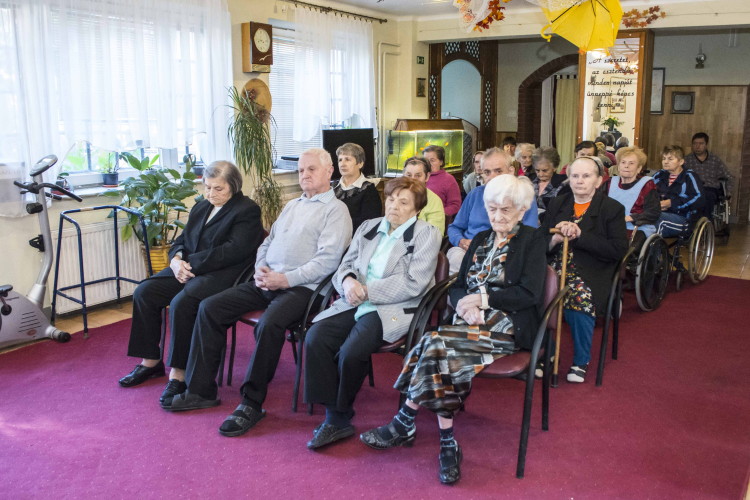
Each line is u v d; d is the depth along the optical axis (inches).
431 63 325.1
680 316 171.6
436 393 90.5
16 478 92.5
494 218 99.5
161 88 189.6
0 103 150.0
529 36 291.1
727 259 247.8
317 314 115.3
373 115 287.9
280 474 93.4
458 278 105.7
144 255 179.5
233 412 108.4
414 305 107.2
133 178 174.4
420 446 101.7
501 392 123.0
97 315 172.1
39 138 157.5
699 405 116.9
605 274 128.3
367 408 115.4
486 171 146.2
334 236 118.2
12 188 150.5
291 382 127.0
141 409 115.2
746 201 331.9
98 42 170.1
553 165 179.9
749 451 100.0
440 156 186.4
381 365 137.2
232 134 215.6
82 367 135.1
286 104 266.5
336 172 253.8
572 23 116.7
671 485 90.6
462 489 89.6
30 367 135.0
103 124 173.8
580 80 281.7
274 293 118.0
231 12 217.8
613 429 107.4
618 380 128.6
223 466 95.7
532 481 91.7
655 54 340.8
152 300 123.6
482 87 378.3
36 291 150.9
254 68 223.0
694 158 283.7
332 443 102.5
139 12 178.5
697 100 334.6
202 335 113.0
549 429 107.4
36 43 155.4
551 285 100.7
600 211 131.1
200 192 207.0
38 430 107.1
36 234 158.7
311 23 247.8
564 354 143.2
